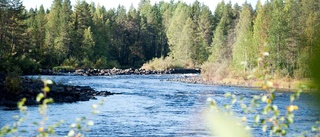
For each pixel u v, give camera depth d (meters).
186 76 66.75
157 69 80.81
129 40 99.88
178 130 17.12
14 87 26.86
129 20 101.25
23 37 61.69
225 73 55.59
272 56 46.91
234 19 100.06
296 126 15.34
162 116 21.59
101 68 79.81
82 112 22.41
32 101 25.66
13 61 53.25
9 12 57.44
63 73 64.75
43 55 69.31
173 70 78.12
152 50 106.25
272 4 61.16
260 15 52.88
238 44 56.66
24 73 57.72
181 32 92.69
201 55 86.50
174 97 32.50
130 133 16.59
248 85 48.62
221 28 80.94
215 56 74.19
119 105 26.55
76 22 83.94
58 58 74.44
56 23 79.75
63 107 24.50
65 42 76.81
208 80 55.72
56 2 98.69
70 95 30.05
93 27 87.00
